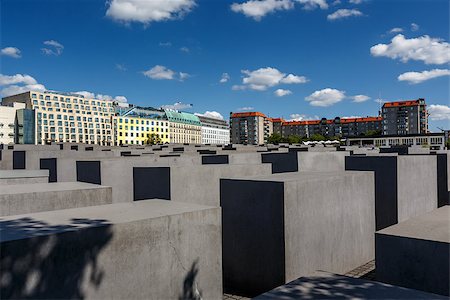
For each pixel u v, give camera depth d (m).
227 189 5.86
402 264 3.71
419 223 4.22
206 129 167.38
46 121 100.62
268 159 11.48
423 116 129.88
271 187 5.29
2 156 16.70
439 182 10.67
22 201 5.46
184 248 4.07
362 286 2.91
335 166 11.92
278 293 2.79
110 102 120.50
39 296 3.03
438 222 4.25
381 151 17.88
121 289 3.53
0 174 8.23
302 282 3.03
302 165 10.72
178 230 4.01
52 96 103.19
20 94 101.25
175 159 11.34
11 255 2.89
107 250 3.44
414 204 8.89
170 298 3.93
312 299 2.66
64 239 3.17
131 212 4.07
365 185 6.96
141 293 3.68
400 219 8.25
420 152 16.27
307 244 5.55
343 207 6.36
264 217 5.39
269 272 5.35
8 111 91.31
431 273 3.52
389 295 2.71
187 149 22.05
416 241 3.62
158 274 3.82
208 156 12.41
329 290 2.83
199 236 4.23
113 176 10.01
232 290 5.79
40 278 3.04
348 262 6.47
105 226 3.43
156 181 7.70
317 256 5.75
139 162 10.55
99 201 6.23
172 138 135.50
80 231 3.27
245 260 5.65
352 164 8.84
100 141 114.75
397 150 17.00
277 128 179.38
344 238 6.38
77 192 5.97
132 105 127.50
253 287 5.57
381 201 8.43
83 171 10.42
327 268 5.96
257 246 5.49
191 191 7.75
